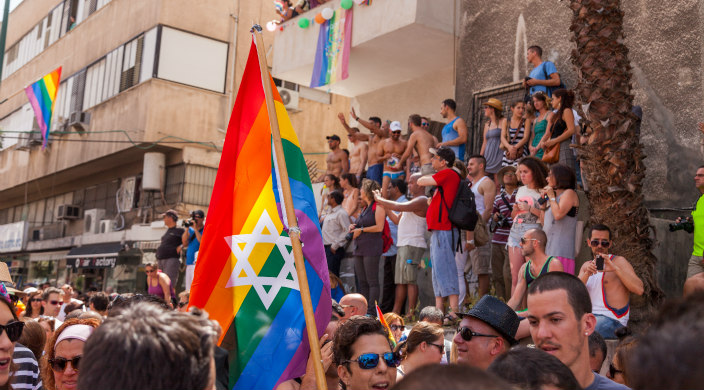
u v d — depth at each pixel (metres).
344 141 23.36
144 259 20.45
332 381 3.98
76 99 24.36
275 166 4.18
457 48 12.66
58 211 25.89
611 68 6.44
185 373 1.56
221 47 21.64
